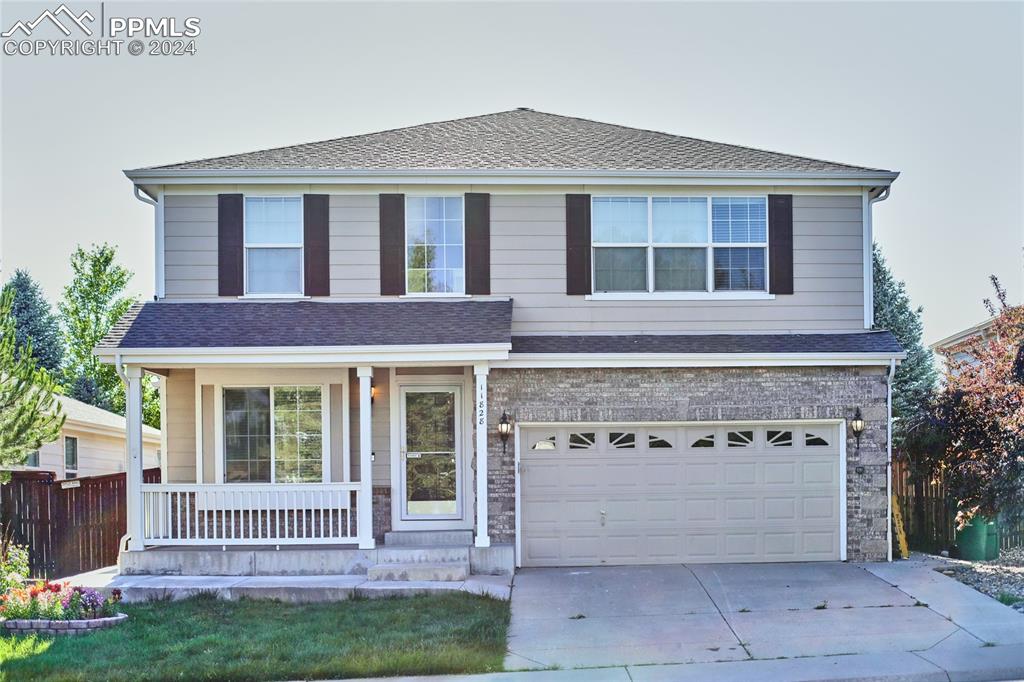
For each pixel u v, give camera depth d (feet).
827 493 44.37
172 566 40.52
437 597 36.86
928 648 29.60
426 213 45.93
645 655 29.45
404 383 44.75
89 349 130.72
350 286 45.57
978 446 43.78
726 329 45.91
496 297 45.50
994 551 44.57
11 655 29.30
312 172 44.86
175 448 45.06
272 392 45.06
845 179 45.70
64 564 43.73
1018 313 47.73
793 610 34.73
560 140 52.54
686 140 53.78
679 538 44.14
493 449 43.27
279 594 37.19
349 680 27.45
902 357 43.62
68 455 71.20
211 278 45.52
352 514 44.80
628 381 43.80
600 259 45.91
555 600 36.68
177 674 27.35
